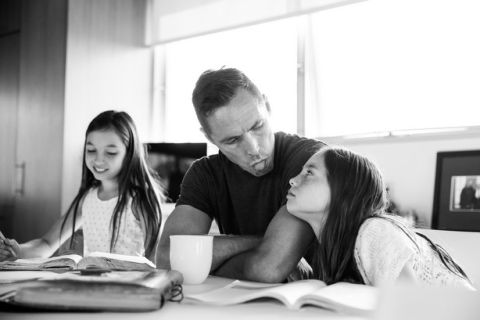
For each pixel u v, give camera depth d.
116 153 1.71
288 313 0.59
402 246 0.83
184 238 0.86
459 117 2.62
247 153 1.13
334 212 0.93
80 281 0.58
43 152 3.55
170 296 0.66
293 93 3.24
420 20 2.76
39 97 3.62
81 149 3.52
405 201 2.66
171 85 3.91
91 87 3.59
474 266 1.29
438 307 0.45
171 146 3.46
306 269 1.18
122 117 1.75
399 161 2.71
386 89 2.86
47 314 0.57
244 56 3.48
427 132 2.68
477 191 2.40
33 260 1.09
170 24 3.83
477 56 2.59
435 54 2.71
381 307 0.46
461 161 2.47
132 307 0.57
